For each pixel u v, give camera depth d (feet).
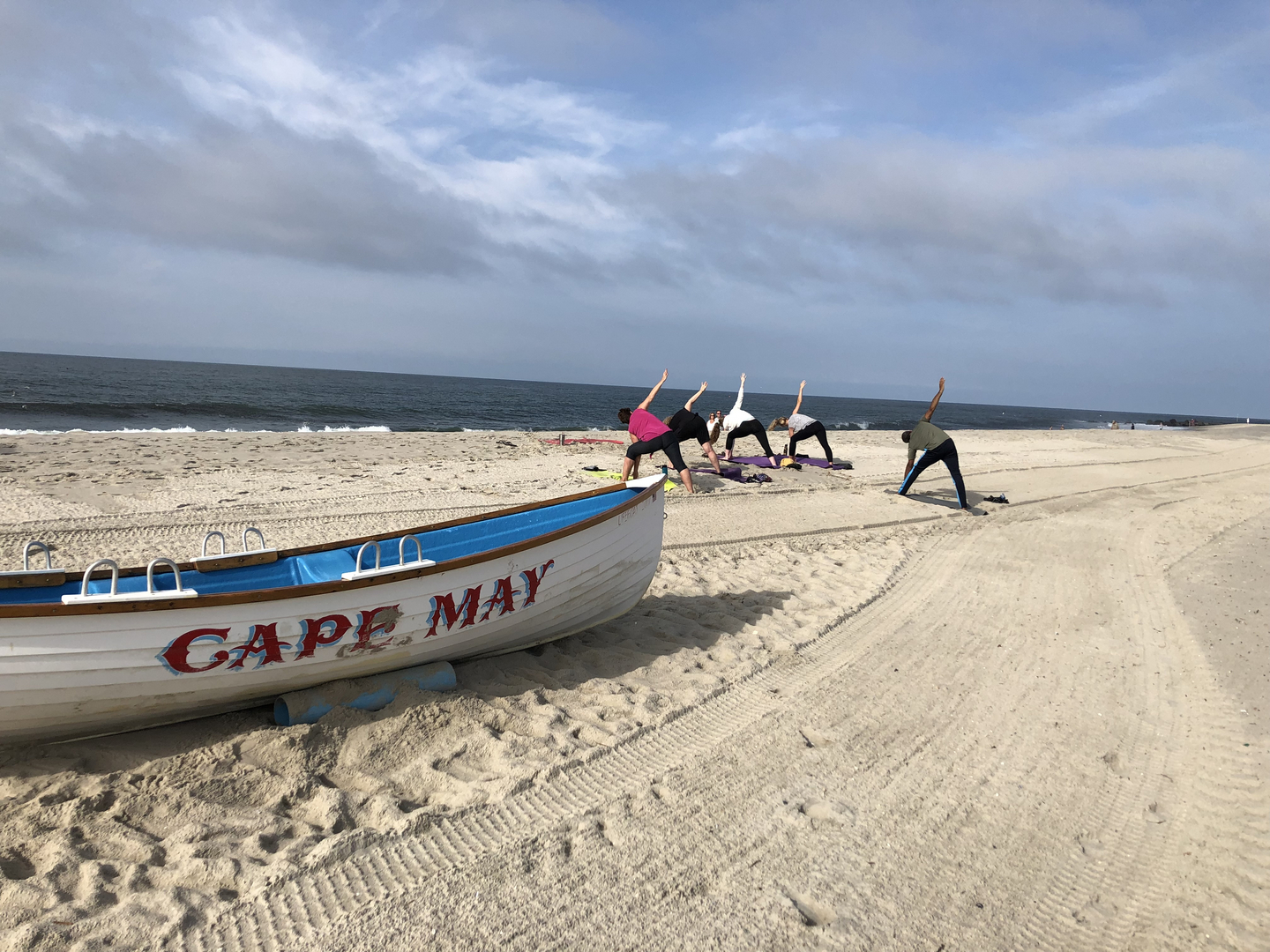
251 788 11.10
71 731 11.46
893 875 10.12
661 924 8.95
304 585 11.93
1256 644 19.84
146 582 13.51
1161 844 11.12
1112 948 8.92
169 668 11.21
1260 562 29.25
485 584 14.42
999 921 9.32
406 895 9.17
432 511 32.19
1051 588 25.16
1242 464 73.61
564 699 14.97
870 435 93.15
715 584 24.08
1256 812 11.90
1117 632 20.85
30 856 9.42
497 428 106.63
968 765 13.30
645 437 36.19
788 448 52.70
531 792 11.62
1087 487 49.93
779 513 35.60
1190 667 18.24
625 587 18.20
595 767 12.49
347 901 9.02
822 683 16.65
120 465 40.57
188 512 30.19
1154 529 35.73
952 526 34.91
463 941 8.48
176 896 8.85
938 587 24.84
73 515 28.81
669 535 30.01
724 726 14.37
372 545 16.29
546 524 19.36
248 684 12.20
